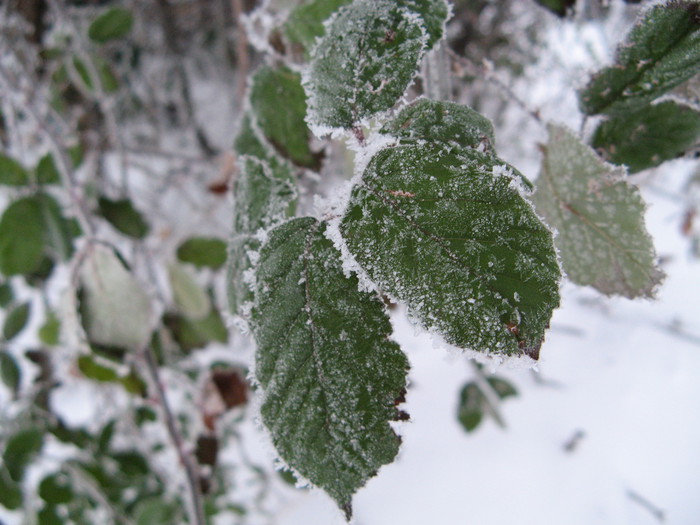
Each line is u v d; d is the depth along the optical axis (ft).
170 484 1.20
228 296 0.53
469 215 0.37
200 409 1.00
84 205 0.91
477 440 1.64
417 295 0.36
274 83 0.59
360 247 0.38
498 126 1.93
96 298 0.79
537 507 1.50
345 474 0.40
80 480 1.14
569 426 1.65
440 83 0.55
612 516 1.46
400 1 0.44
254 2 1.52
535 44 1.82
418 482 1.57
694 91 0.52
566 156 0.52
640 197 0.48
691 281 1.91
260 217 0.51
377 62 0.43
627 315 1.87
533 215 0.36
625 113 0.53
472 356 0.37
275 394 0.41
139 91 2.29
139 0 1.86
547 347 1.86
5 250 0.98
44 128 0.93
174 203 2.07
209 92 2.40
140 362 0.86
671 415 1.61
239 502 1.45
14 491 1.17
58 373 1.29
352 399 0.41
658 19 0.47
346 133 0.44
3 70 1.16
